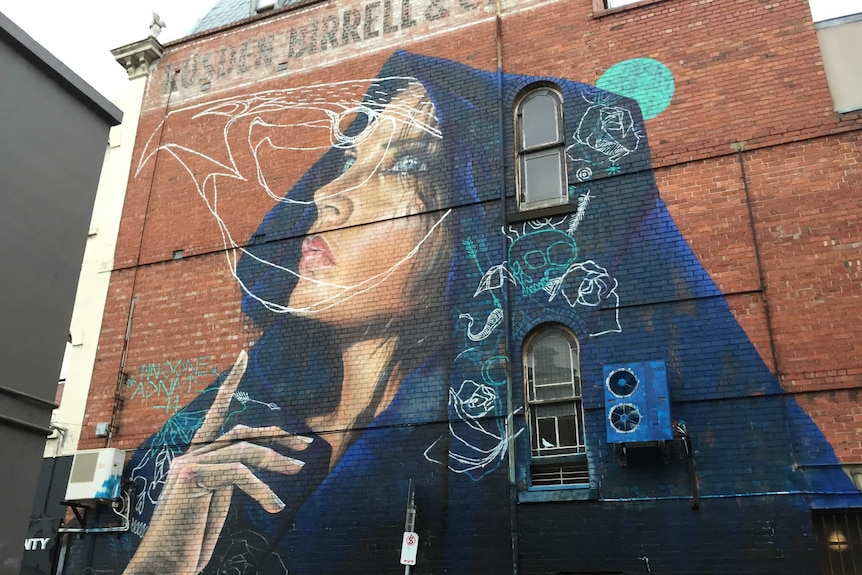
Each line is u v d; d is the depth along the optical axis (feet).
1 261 23.02
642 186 32.30
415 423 32.32
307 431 34.17
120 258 42.19
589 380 30.17
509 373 31.42
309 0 43.73
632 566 27.14
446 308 33.76
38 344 23.67
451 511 30.30
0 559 21.18
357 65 40.78
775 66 32.01
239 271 38.93
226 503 34.32
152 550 34.63
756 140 31.17
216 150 42.55
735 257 29.84
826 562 25.58
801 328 28.02
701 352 29.01
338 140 39.50
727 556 26.18
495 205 34.50
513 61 37.09
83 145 26.91
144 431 37.35
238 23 45.34
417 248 35.37
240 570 32.76
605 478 28.58
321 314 36.14
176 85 45.62
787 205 29.78
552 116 35.81
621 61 34.91
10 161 23.94
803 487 26.11
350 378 34.32
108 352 40.01
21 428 22.61
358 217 37.29
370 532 31.24
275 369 36.04
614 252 31.71
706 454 27.66
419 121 37.91
